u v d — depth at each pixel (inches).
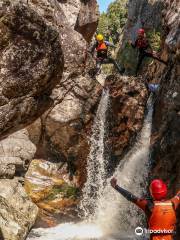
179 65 432.1
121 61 820.0
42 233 473.4
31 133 522.9
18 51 231.0
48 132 527.2
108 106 544.7
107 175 550.3
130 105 530.6
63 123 524.1
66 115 525.0
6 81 230.5
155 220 199.9
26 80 237.9
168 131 429.7
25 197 415.5
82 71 542.0
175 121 413.4
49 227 497.4
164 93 465.4
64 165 535.8
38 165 525.0
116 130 540.7
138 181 512.4
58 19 542.0
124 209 523.2
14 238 357.4
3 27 222.5
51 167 527.8
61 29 540.1
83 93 535.5
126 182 529.0
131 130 530.9
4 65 228.1
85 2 717.3
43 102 262.4
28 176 511.2
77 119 530.9
